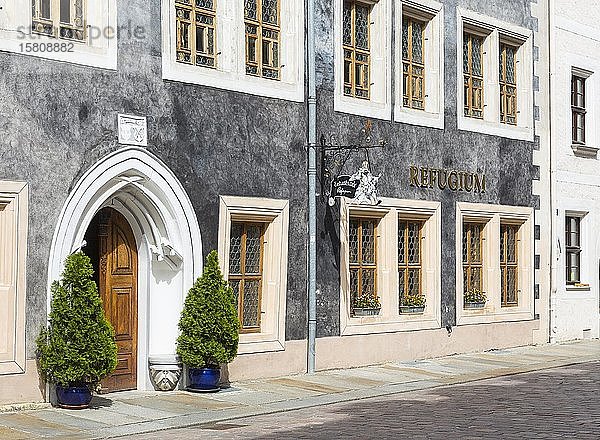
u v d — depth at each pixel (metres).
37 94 14.33
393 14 20.47
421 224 21.33
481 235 23.03
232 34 17.17
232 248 17.42
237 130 17.17
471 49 22.95
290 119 18.16
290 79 18.27
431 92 21.62
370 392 16.86
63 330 13.97
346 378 18.16
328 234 18.95
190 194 16.34
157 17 15.91
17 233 14.05
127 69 15.45
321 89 18.84
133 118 15.50
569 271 25.67
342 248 19.22
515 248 24.06
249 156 17.39
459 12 22.20
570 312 25.28
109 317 15.86
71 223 14.66
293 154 18.22
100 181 15.05
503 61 23.89
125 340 16.05
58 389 14.20
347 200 19.31
